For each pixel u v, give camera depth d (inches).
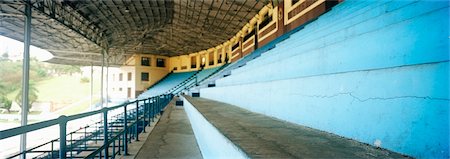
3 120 1188.5
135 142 212.2
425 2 68.7
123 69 1471.5
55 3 517.7
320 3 433.4
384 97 68.5
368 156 59.8
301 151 63.8
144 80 1429.6
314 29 257.1
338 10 290.8
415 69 59.6
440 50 55.7
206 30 943.7
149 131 265.4
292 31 495.2
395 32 72.4
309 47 161.5
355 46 92.7
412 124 59.4
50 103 1770.4
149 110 308.3
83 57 1238.9
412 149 58.8
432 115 54.5
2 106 1567.4
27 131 58.9
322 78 98.4
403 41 68.6
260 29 738.2
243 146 67.8
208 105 247.9
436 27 58.0
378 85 70.9
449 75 51.5
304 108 110.3
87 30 743.1
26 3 403.9
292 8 548.7
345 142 75.1
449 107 50.9
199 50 1355.8
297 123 115.3
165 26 884.6
